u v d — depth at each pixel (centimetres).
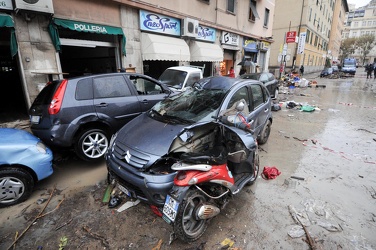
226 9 1388
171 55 984
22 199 303
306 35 2859
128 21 859
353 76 3256
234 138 300
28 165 298
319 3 3164
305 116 859
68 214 287
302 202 324
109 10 788
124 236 254
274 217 291
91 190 339
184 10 1094
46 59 648
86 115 401
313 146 553
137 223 273
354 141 593
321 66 4322
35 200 312
